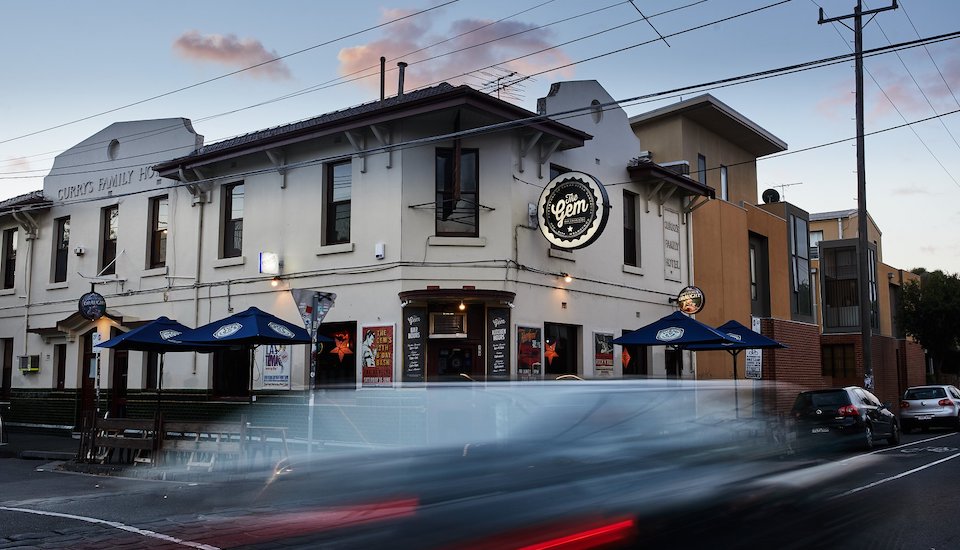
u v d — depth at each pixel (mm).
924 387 27781
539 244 17547
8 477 14227
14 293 24234
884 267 41469
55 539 8695
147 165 21250
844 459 17094
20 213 23906
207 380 19016
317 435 16719
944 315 38219
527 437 9852
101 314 19859
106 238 22203
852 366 36188
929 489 12336
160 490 12359
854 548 8102
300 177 18031
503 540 7973
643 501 9828
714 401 16297
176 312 19844
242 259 18703
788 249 29828
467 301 16172
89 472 14594
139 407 20312
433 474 10062
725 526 8977
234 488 12406
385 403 15891
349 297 16891
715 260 24453
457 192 16031
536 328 17141
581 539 8016
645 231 21359
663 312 21641
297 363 17469
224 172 19391
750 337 19578
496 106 16297
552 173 18453
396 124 16656
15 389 23656
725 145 29422
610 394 10398
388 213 16578
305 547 8094
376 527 8898
